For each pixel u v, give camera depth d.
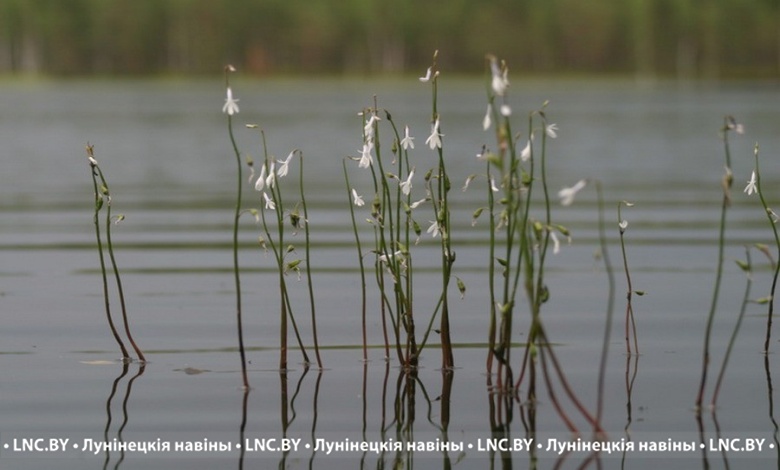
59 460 7.50
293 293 13.01
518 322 11.48
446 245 9.58
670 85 106.62
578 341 10.62
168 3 131.38
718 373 9.44
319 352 10.25
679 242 16.81
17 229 18.58
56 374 9.48
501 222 8.30
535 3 128.50
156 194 23.70
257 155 33.66
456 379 9.34
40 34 131.00
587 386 9.09
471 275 14.09
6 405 8.62
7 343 10.61
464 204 21.52
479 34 129.12
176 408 8.57
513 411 8.49
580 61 129.00
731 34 127.81
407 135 9.28
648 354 10.10
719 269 8.30
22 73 131.12
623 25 128.12
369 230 18.11
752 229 18.08
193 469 7.38
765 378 9.27
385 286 13.34
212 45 131.25
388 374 9.50
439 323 11.43
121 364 9.83
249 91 94.62
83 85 112.69
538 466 7.45
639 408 8.53
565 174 27.53
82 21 131.50
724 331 10.95
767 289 13.07
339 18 129.62
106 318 11.70
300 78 128.62
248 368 9.70
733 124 7.77
